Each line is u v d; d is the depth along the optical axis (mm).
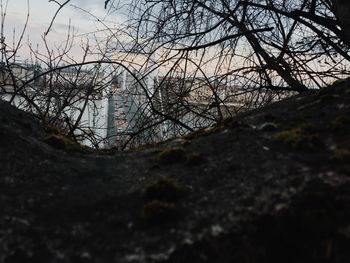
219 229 1514
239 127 2473
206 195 1754
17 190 1906
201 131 2930
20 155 2244
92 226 1636
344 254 1361
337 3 4570
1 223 1633
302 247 1438
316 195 1540
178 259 1424
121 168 2273
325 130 2107
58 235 1576
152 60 5586
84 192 1930
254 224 1510
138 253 1456
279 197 1597
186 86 5746
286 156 1920
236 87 5906
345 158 1761
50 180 2045
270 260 1436
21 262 1436
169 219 1623
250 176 1810
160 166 2172
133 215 1694
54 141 2598
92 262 1426
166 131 5828
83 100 6254
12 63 5801
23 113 3016
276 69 5734
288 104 2844
